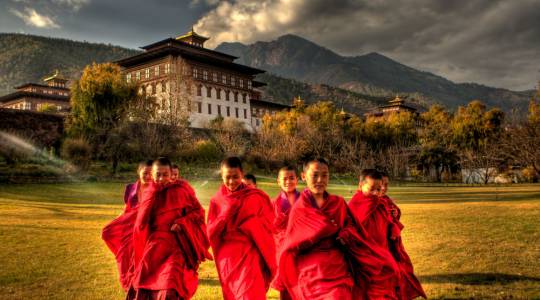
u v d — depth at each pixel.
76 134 53.44
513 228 14.41
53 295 7.60
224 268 6.34
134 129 53.50
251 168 57.19
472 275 8.38
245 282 6.11
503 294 7.07
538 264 9.13
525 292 7.16
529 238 12.37
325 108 92.25
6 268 9.56
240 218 6.54
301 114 82.94
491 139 74.62
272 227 6.82
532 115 46.38
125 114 56.56
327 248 5.96
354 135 83.69
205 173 51.94
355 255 6.08
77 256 10.99
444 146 76.56
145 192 6.59
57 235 14.32
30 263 10.10
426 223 16.38
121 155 52.44
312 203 6.07
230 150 58.59
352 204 6.97
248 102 106.50
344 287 5.62
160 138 53.31
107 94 57.00
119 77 60.22
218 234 6.51
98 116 55.91
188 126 69.25
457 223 16.16
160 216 6.56
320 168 5.95
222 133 65.19
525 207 21.97
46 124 56.59
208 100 95.81
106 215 21.03
